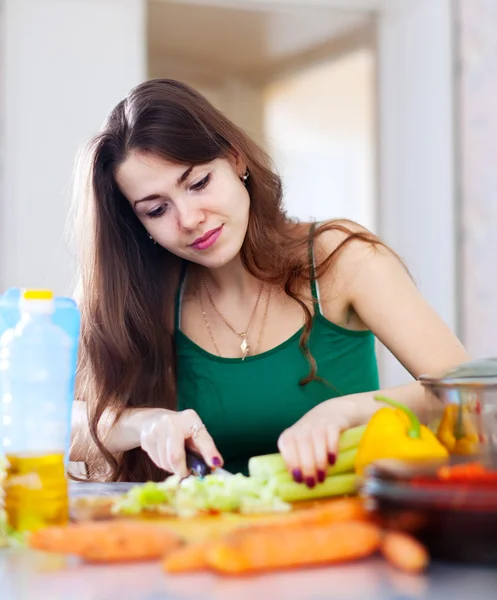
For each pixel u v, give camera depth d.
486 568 0.82
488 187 4.13
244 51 6.01
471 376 1.14
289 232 1.89
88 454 1.80
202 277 1.92
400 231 4.63
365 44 5.28
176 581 0.80
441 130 4.35
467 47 4.23
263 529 0.88
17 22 3.95
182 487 1.20
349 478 1.18
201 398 1.85
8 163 3.92
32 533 0.95
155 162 1.56
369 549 0.84
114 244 1.81
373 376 1.91
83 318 1.85
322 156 6.12
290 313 1.84
